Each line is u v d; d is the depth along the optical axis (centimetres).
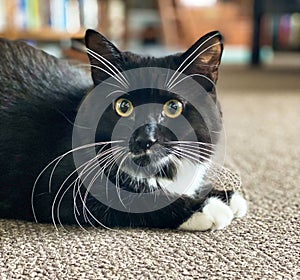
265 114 98
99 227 43
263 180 56
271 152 69
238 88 136
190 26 221
